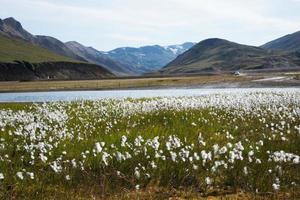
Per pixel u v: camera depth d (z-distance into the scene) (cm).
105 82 12525
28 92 9588
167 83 10056
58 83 13362
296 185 1168
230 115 2419
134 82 11412
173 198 1087
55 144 1455
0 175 1058
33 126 1847
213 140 1672
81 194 1097
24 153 1450
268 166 1295
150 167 1252
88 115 2528
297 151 1507
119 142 1497
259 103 2872
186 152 1241
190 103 2781
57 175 1199
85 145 1480
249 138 1770
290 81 8194
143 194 1110
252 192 1126
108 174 1213
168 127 1900
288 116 2164
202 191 1146
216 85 8688
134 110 2583
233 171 1247
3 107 3700
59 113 2400
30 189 1124
